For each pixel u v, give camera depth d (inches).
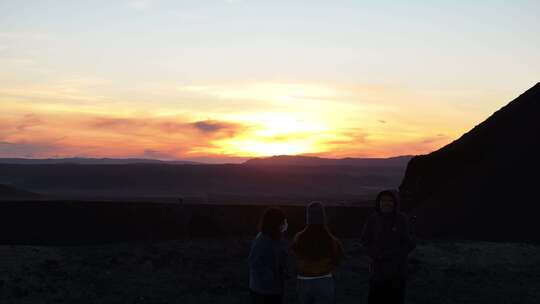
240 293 554.9
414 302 521.0
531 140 1144.8
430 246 827.4
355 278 627.5
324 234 313.0
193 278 617.6
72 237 932.6
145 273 631.8
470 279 627.2
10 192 3641.7
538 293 564.4
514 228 968.3
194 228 987.3
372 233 343.0
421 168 1396.4
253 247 306.0
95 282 582.6
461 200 1088.2
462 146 1337.4
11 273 597.9
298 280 314.8
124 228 973.8
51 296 519.2
